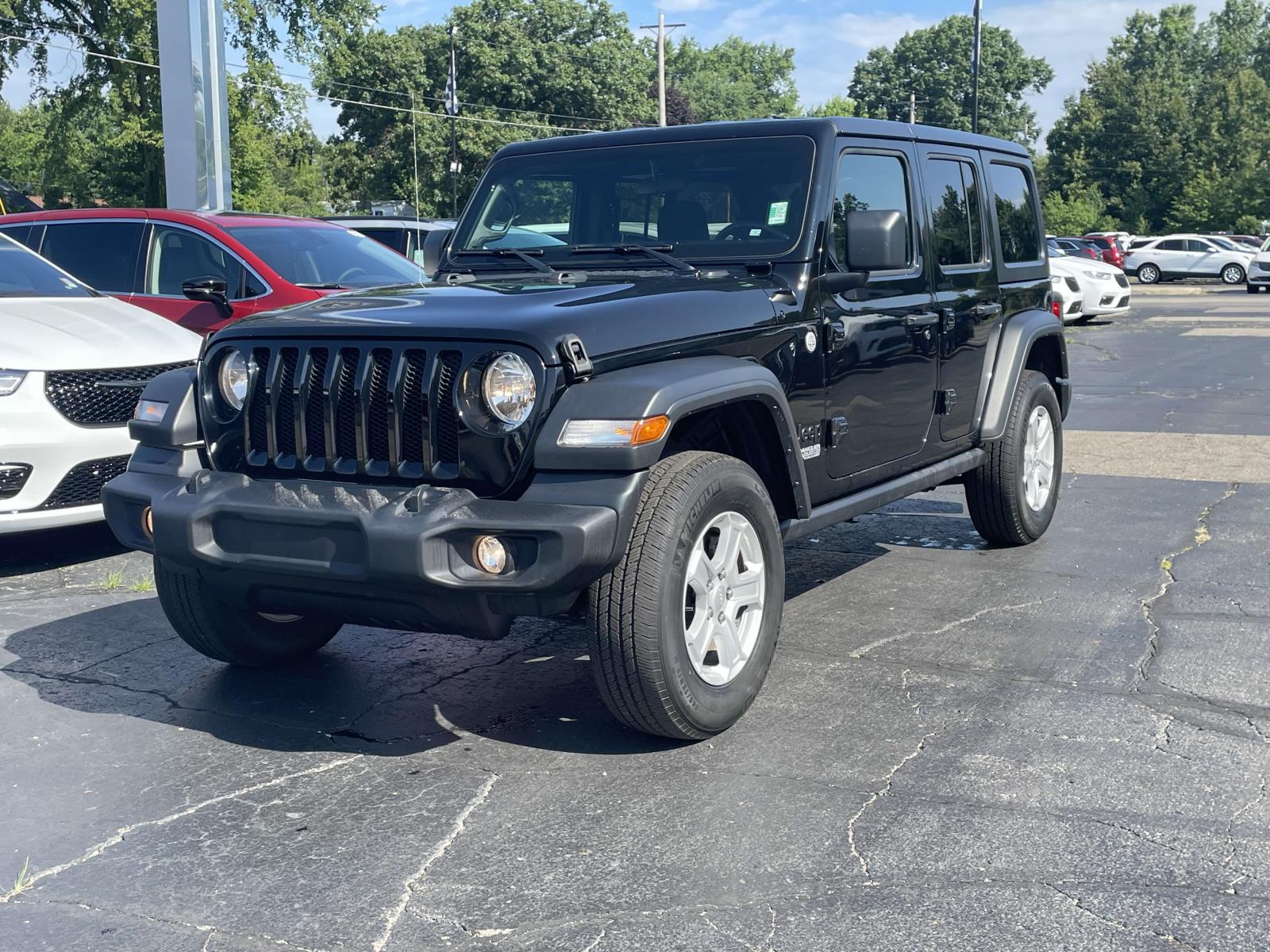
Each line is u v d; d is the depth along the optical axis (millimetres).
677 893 2967
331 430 3748
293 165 51531
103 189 45125
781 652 4824
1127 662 4652
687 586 3752
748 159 4746
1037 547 6562
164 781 3709
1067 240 39156
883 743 3883
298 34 44812
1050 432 6633
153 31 41000
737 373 3885
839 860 3117
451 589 3432
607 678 3684
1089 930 2768
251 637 4516
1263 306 30203
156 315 7152
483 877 3076
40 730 4125
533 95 71438
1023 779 3594
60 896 3016
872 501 4922
